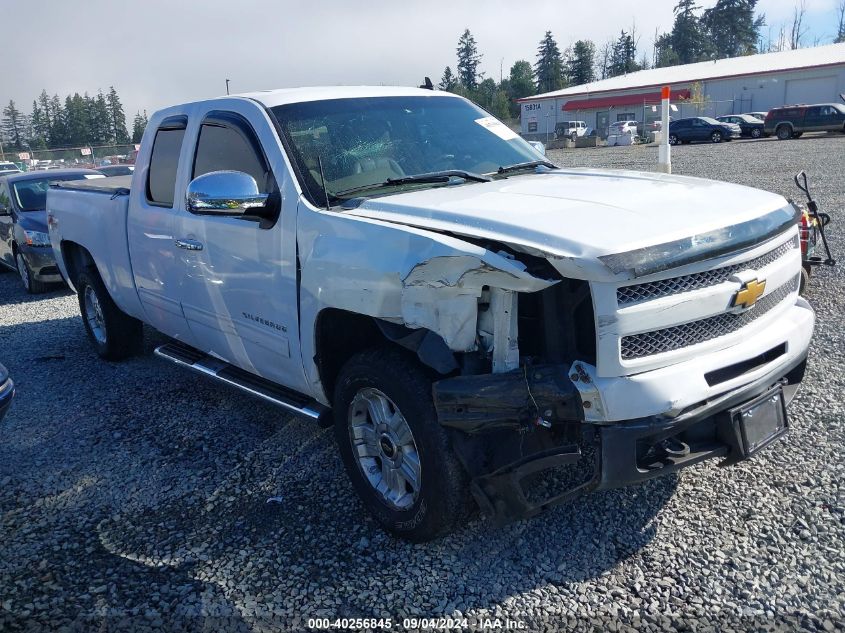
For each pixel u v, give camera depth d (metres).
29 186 11.40
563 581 3.15
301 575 3.32
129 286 5.60
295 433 4.86
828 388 4.85
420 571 3.29
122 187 5.91
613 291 2.78
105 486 4.28
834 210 12.15
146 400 5.66
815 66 47.31
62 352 7.20
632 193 3.47
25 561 3.55
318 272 3.54
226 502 4.01
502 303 2.93
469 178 4.06
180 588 3.28
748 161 23.22
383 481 3.59
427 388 3.17
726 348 3.10
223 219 4.25
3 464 4.66
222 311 4.44
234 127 4.30
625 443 2.84
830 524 3.39
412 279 3.05
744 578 3.09
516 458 3.07
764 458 4.02
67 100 110.94
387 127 4.37
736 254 3.06
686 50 111.12
